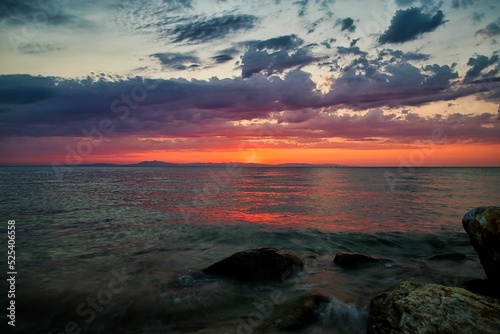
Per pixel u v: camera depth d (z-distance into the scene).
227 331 6.57
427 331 4.46
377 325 5.15
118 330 6.75
